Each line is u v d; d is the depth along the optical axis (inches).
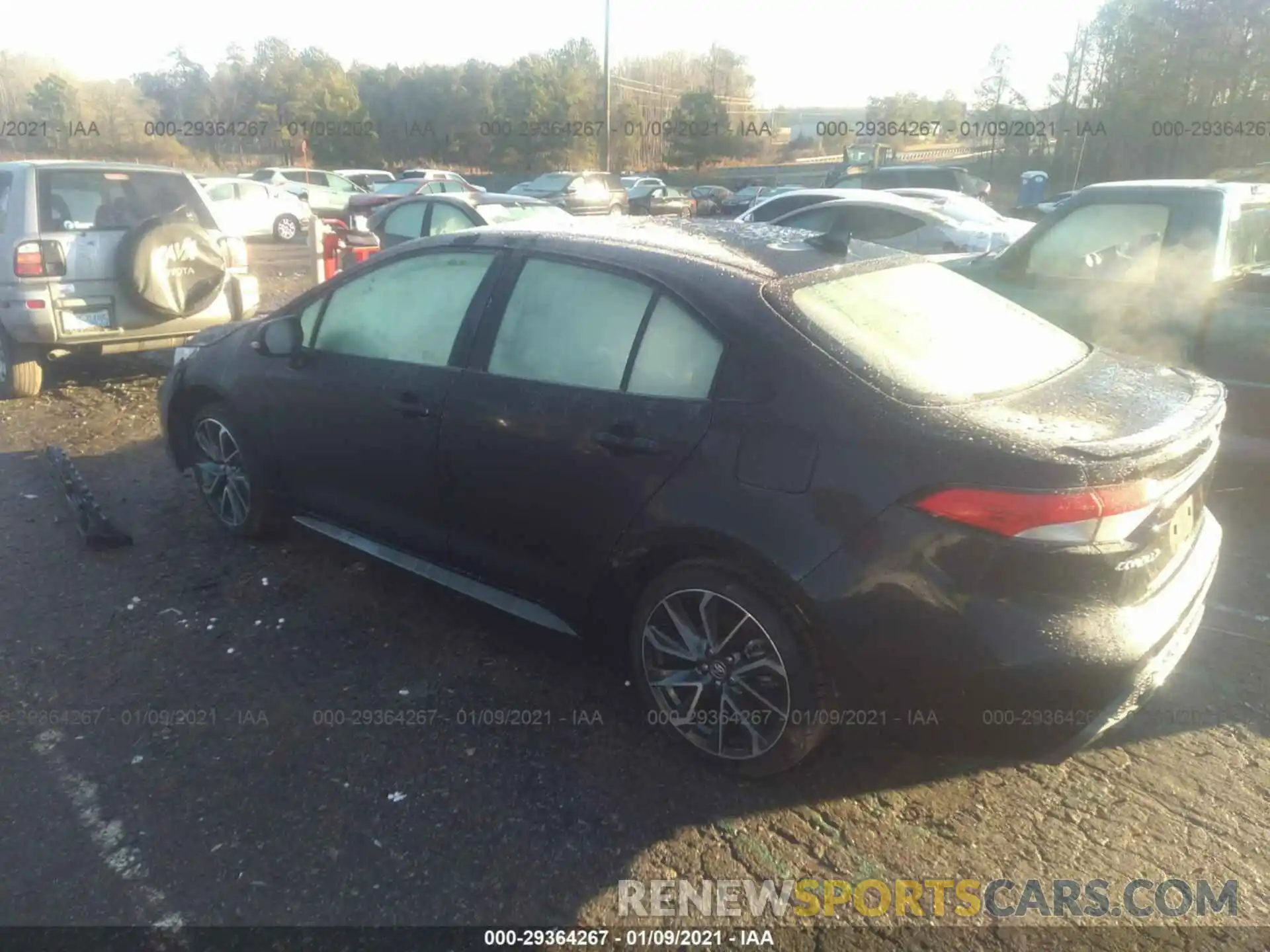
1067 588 99.3
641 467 119.3
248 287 309.6
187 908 99.7
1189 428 110.0
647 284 125.3
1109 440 103.2
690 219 160.9
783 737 114.2
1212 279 203.3
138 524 197.0
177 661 145.3
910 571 101.9
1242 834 112.2
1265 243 221.6
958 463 100.8
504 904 101.0
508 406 133.0
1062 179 1483.8
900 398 107.5
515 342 136.2
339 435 157.2
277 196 885.8
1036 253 236.1
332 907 100.1
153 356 350.6
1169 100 1408.7
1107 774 123.0
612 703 136.7
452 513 143.5
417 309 149.6
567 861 107.0
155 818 112.2
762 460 110.6
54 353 288.2
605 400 124.4
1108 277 220.1
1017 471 98.4
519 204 484.4
